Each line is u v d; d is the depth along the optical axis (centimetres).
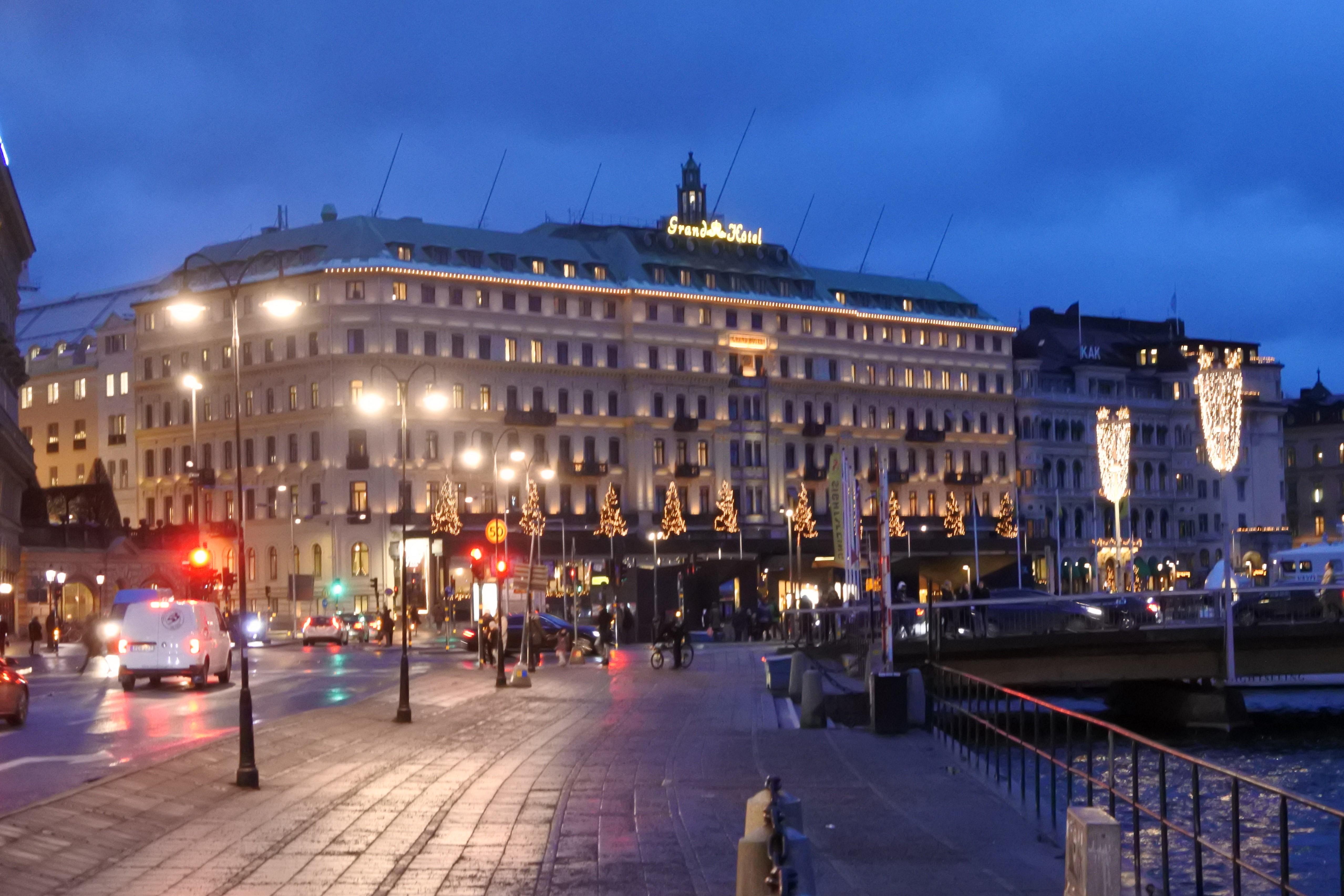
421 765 2697
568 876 1673
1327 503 18525
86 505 11900
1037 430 16300
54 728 3409
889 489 14512
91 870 1705
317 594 12750
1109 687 6431
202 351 13488
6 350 8900
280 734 3105
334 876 1673
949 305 15975
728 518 13675
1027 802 2262
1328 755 4856
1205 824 1641
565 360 13562
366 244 12900
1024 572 14725
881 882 1645
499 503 13088
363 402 7400
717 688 4775
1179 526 17238
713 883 1631
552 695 4484
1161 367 17475
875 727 3241
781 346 14612
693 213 15600
